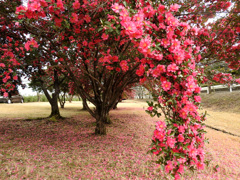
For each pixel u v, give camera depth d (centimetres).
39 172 293
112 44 374
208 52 436
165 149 185
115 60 317
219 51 424
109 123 807
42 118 917
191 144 198
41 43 446
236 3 363
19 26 441
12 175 275
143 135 591
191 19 420
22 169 300
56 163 337
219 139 579
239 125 817
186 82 199
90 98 585
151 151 193
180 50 203
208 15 391
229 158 402
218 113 1131
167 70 197
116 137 554
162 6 219
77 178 280
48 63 632
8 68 425
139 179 283
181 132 195
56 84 934
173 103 195
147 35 201
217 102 1421
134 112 1318
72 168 317
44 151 404
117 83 563
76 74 635
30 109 1412
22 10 200
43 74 699
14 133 586
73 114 1152
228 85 473
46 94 924
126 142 498
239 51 389
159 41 211
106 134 592
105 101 560
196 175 308
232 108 1194
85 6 291
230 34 387
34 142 480
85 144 470
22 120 854
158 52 199
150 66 216
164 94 211
